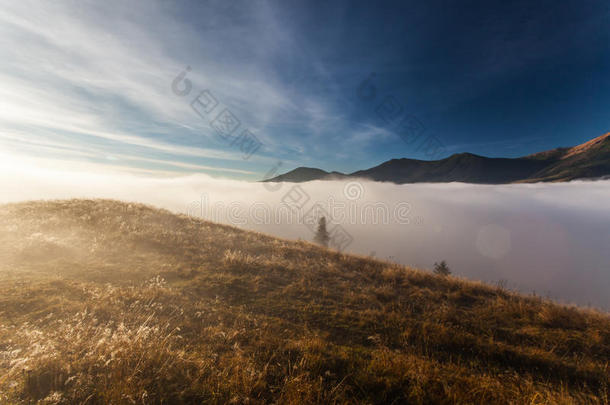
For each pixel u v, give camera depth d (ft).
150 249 32.04
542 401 10.98
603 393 12.35
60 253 26.81
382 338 16.53
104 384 9.11
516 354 15.38
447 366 13.66
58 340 11.73
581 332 18.98
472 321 20.26
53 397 8.14
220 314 17.65
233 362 11.68
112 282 21.57
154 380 9.76
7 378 8.77
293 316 18.97
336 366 12.53
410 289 27.55
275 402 9.46
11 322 13.66
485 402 10.49
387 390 10.80
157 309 17.25
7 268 21.66
